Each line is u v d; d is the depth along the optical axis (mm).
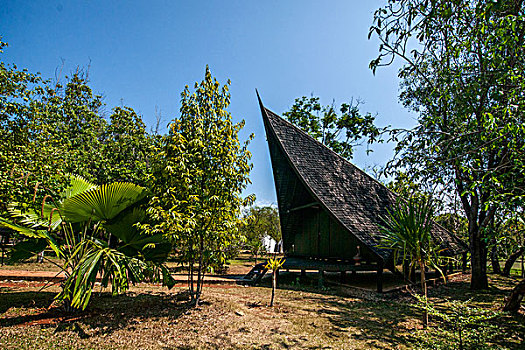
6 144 7551
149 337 5398
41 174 7051
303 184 13234
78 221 6906
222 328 6004
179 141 6863
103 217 7086
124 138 17578
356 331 6320
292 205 15930
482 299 10562
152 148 7238
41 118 9867
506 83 6812
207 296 8578
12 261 7395
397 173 8969
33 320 6000
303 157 14250
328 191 13078
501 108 6637
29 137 8836
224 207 7176
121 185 6914
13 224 5973
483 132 6844
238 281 12547
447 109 8398
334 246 13820
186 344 5168
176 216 6340
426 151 8164
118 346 4957
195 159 7203
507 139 6871
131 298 8203
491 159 8883
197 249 7477
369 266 11672
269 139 15289
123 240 7613
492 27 6547
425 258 6961
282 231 17188
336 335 5988
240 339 5504
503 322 7527
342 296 10547
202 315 6734
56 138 10508
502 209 7215
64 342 4977
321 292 11211
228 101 7867
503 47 6531
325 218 14648
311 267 12523
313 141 15359
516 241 8023
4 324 5660
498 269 20109
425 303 6266
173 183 6812
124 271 6008
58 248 6453
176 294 8875
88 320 6117
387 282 13656
